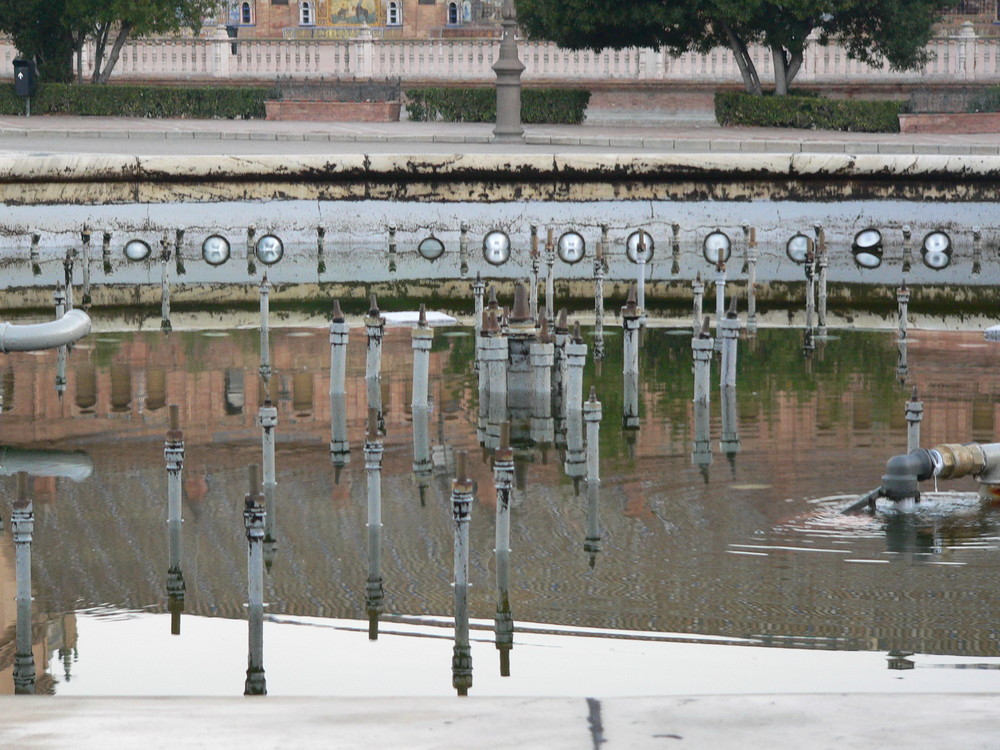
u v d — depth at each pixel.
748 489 17.67
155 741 5.52
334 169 41.22
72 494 17.78
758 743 5.45
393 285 35.94
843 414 21.89
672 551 15.25
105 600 13.90
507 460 13.28
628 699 5.93
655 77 64.12
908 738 5.47
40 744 5.50
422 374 21.45
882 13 55.97
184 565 14.95
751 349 27.94
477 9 103.50
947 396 23.20
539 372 22.12
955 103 56.25
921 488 17.66
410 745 5.48
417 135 49.88
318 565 14.93
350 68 69.62
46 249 39.50
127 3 62.75
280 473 18.81
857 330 30.12
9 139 48.50
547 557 15.16
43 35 65.06
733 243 41.84
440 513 16.88
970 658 12.12
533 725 5.66
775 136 51.97
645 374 25.27
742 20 54.66
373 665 12.23
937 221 41.78
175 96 63.03
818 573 14.41
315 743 5.50
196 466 19.17
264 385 24.33
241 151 43.97
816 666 11.98
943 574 14.32
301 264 39.12
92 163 39.62
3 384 24.30
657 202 42.06
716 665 12.09
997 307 33.00
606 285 36.16
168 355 26.95
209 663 12.29
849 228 42.06
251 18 102.44
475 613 13.54
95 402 23.05
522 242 41.59
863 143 45.88
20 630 11.99
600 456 19.47
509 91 48.78
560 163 41.56
